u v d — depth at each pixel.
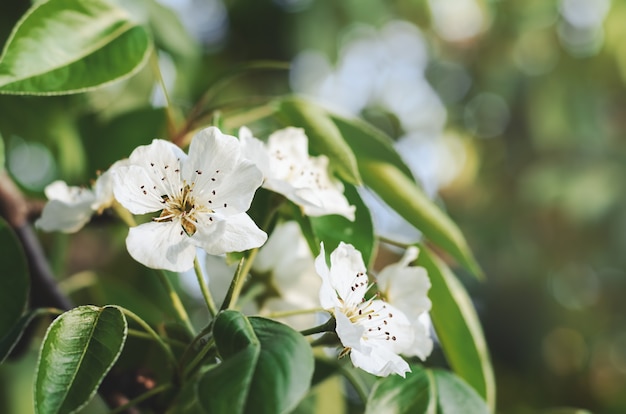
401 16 0.68
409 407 0.28
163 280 0.28
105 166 0.37
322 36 0.55
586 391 0.71
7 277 0.30
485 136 0.75
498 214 0.73
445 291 0.31
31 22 0.29
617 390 0.71
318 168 0.29
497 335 0.69
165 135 0.37
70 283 0.37
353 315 0.26
